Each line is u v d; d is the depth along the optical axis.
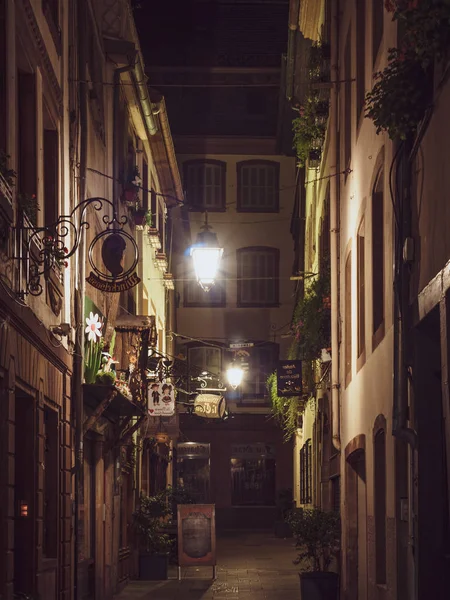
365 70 17.69
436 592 11.23
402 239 12.04
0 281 11.25
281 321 52.44
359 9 18.73
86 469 20.45
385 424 14.43
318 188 30.27
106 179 23.23
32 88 14.75
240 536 45.97
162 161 34.91
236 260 52.72
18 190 14.52
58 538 16.61
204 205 52.81
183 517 27.41
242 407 51.47
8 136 12.34
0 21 12.37
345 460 20.39
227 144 53.00
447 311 9.52
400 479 13.61
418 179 11.21
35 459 14.41
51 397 15.91
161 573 27.14
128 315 23.23
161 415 27.44
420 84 10.59
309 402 31.97
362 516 19.38
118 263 16.67
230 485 51.00
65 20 17.83
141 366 23.69
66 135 17.77
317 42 27.12
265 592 24.47
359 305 18.14
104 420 21.50
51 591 15.77
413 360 11.80
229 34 52.62
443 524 11.34
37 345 14.48
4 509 11.67
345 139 20.80
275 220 52.97
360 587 18.84
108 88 24.16
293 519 22.55
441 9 8.84
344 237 20.89
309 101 26.27
